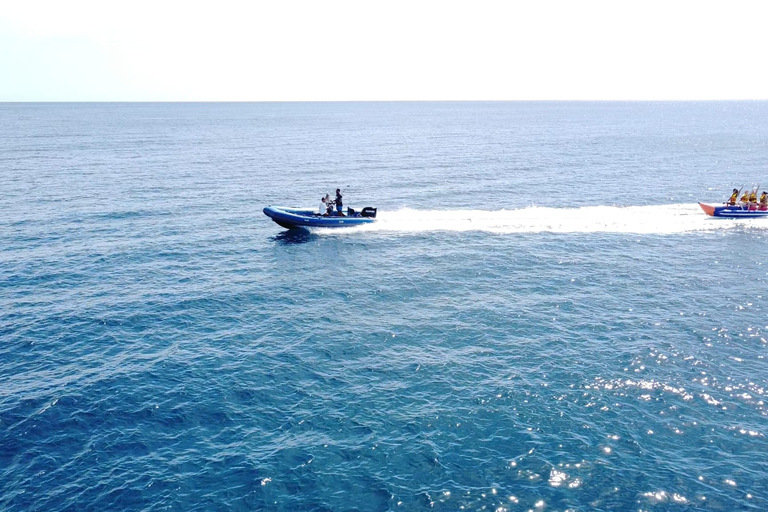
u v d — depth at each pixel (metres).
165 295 27.06
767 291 26.84
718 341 21.78
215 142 101.75
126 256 32.78
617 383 18.97
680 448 15.80
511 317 24.34
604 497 14.08
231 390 18.88
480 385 19.00
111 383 19.22
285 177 60.06
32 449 15.88
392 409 17.77
